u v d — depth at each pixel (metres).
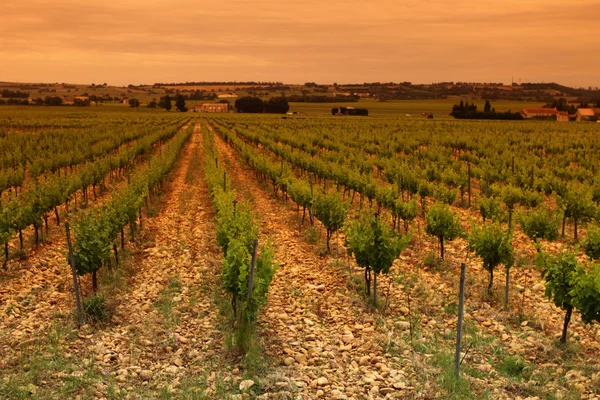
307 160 30.11
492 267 11.61
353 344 9.20
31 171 26.42
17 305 10.70
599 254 13.29
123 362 8.38
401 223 19.17
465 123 86.62
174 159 34.47
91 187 27.47
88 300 10.38
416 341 9.24
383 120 99.81
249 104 161.12
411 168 27.94
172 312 10.52
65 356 8.45
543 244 16.22
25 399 6.99
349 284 12.41
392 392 7.52
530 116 136.38
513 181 25.45
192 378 7.92
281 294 11.90
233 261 9.83
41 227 16.05
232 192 17.45
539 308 10.96
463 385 7.59
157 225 18.59
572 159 37.44
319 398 7.38
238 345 8.77
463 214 20.98
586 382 7.77
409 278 12.81
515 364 8.26
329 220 14.95
